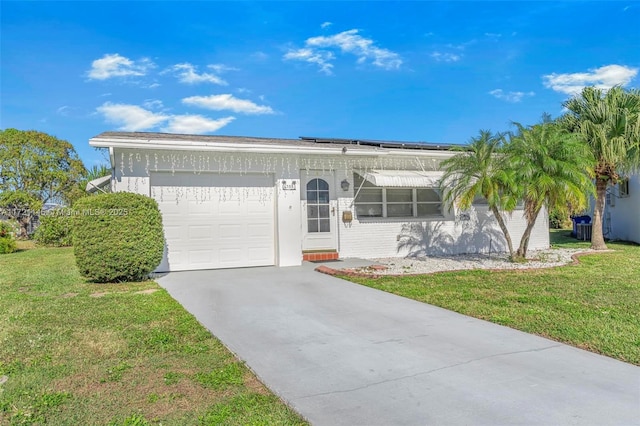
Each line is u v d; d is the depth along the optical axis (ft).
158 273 38.50
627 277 36.27
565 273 38.50
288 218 42.86
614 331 21.16
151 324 22.25
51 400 13.69
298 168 43.52
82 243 33.22
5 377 15.64
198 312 25.29
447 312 25.64
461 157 42.83
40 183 84.48
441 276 37.17
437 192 53.57
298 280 35.37
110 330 21.17
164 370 16.33
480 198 55.11
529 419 12.64
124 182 37.78
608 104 56.03
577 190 39.65
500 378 15.74
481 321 23.66
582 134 53.52
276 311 25.71
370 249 49.85
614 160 54.24
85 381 15.25
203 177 40.73
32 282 35.65
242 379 15.60
